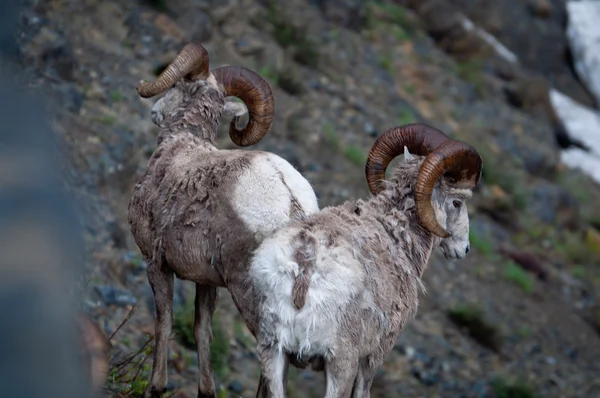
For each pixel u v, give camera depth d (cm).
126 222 3209
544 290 5503
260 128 2144
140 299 2897
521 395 3991
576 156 7956
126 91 3934
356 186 4781
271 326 1584
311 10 6494
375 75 6309
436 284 4697
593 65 9406
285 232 1616
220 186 1783
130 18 4516
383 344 1686
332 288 1560
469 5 8944
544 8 9362
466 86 7219
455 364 4041
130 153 3472
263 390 1831
